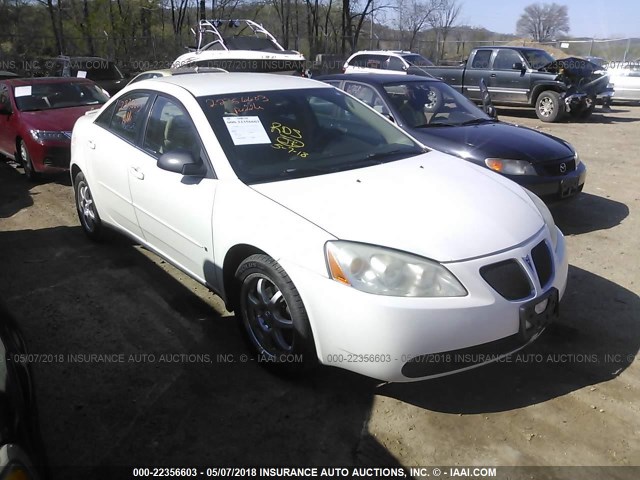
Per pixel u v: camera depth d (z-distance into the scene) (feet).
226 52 40.98
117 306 13.79
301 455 9.00
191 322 13.00
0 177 28.12
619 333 12.30
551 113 47.16
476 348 9.20
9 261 16.75
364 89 21.65
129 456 9.00
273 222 10.11
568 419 9.68
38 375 11.05
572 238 18.31
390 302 8.79
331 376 10.91
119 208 14.98
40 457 6.32
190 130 12.37
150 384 10.77
